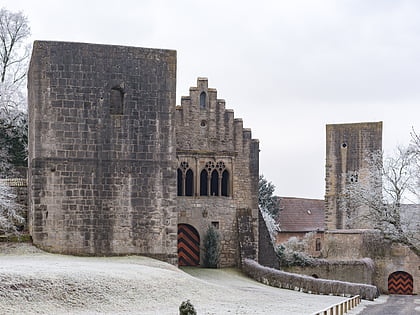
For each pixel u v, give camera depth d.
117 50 43.78
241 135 52.94
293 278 47.97
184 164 51.56
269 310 32.94
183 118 51.81
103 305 29.84
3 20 65.25
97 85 43.38
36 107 42.44
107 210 43.06
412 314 37.38
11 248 41.59
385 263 62.53
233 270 51.38
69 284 30.61
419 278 61.62
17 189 47.56
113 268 35.53
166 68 44.47
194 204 51.56
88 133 43.09
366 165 74.31
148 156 43.88
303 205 83.75
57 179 42.47
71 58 43.03
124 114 43.66
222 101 52.72
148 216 43.62
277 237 77.38
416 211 56.09
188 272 47.72
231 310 31.95
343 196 72.44
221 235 51.94
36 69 42.56
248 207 52.72
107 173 43.19
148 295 32.25
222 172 52.41
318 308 34.88
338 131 75.69
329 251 66.75
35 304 28.34
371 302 46.50
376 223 56.03
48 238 42.16
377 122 74.38
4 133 62.16
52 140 42.53
